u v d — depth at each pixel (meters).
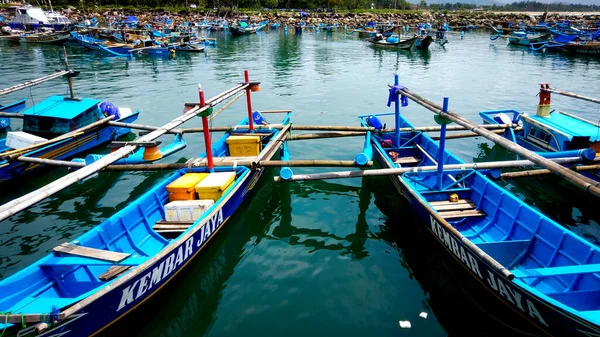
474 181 12.62
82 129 16.17
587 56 50.44
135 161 15.42
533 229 9.89
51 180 16.08
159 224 11.38
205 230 10.83
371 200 14.55
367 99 29.09
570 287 8.44
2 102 27.45
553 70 40.00
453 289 9.98
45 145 15.84
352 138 21.12
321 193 15.16
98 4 112.12
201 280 10.36
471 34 85.25
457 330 8.64
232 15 113.00
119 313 8.24
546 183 15.75
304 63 45.75
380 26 89.88
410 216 13.42
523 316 8.20
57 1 109.19
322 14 122.31
